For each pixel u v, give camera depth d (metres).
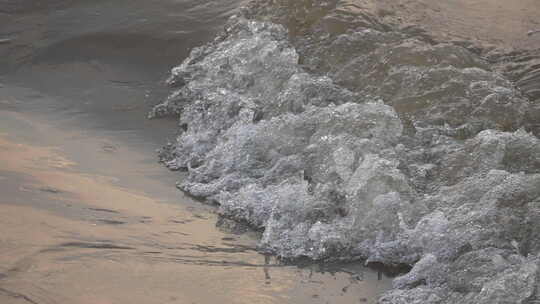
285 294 7.07
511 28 11.37
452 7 11.98
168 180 9.07
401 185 8.12
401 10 11.80
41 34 12.41
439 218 7.63
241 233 8.06
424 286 7.06
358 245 7.78
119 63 11.69
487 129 9.06
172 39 11.96
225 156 9.30
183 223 8.16
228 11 12.33
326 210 8.17
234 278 7.26
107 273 7.16
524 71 10.35
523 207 7.58
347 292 7.14
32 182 8.62
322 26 11.41
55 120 10.30
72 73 11.55
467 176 8.35
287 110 9.96
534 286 6.62
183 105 10.63
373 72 10.34
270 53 10.73
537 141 8.53
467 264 7.09
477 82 9.77
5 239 7.51
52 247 7.45
